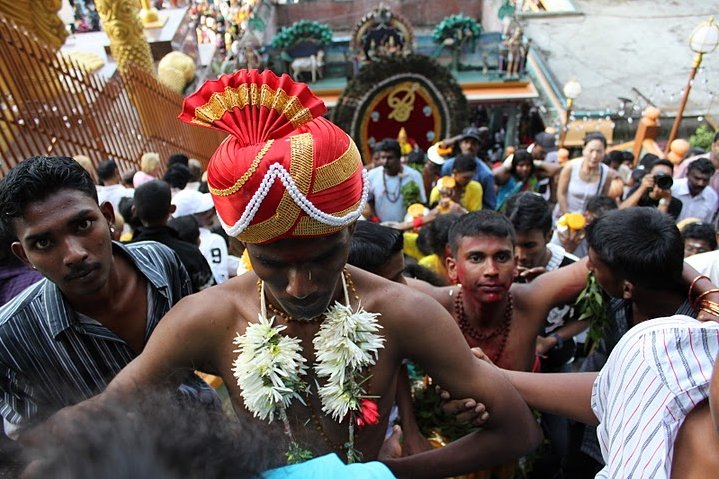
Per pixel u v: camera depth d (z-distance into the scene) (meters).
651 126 11.69
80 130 7.05
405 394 2.10
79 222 1.83
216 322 1.61
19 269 2.59
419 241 3.84
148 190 3.23
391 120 14.61
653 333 1.45
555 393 1.87
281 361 1.54
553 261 3.33
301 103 1.35
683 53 17.42
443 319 1.65
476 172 6.12
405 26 16.14
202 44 15.89
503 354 2.47
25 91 6.36
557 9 19.70
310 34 16.08
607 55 17.55
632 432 1.35
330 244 1.39
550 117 15.55
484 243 2.27
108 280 2.01
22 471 0.79
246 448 0.89
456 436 2.15
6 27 6.15
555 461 2.43
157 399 0.91
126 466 0.76
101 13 10.32
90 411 0.85
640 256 1.94
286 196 1.29
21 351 1.98
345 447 1.70
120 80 8.47
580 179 5.85
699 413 1.30
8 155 6.09
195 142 10.92
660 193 5.23
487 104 16.36
